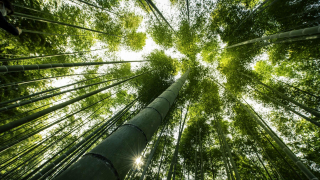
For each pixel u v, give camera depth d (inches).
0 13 48.8
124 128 55.6
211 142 292.0
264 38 164.1
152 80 287.3
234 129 318.0
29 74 247.1
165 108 89.6
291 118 264.4
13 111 232.1
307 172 97.2
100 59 368.8
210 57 331.3
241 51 263.4
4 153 252.1
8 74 217.3
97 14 309.7
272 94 265.1
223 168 272.1
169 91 121.2
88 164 36.0
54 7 254.4
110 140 46.5
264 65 323.3
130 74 372.2
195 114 325.4
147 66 313.9
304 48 215.5
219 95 316.2
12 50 223.5
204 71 319.3
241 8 248.8
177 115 300.8
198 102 314.2
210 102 296.2
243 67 277.1
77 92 356.2
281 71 296.2
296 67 270.7
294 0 201.6
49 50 262.8
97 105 359.3
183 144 286.7
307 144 251.3
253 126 265.7
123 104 360.2
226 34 274.2
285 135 266.1
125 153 44.9
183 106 293.0
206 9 269.7
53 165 124.0
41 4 232.2
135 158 48.9
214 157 271.9
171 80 312.7
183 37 303.7
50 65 108.6
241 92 294.5
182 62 352.8
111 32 332.5
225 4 255.3
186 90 301.4
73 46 333.7
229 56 293.3
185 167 266.2
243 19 242.5
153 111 75.7
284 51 245.6
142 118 64.7
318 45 199.5
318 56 211.8
